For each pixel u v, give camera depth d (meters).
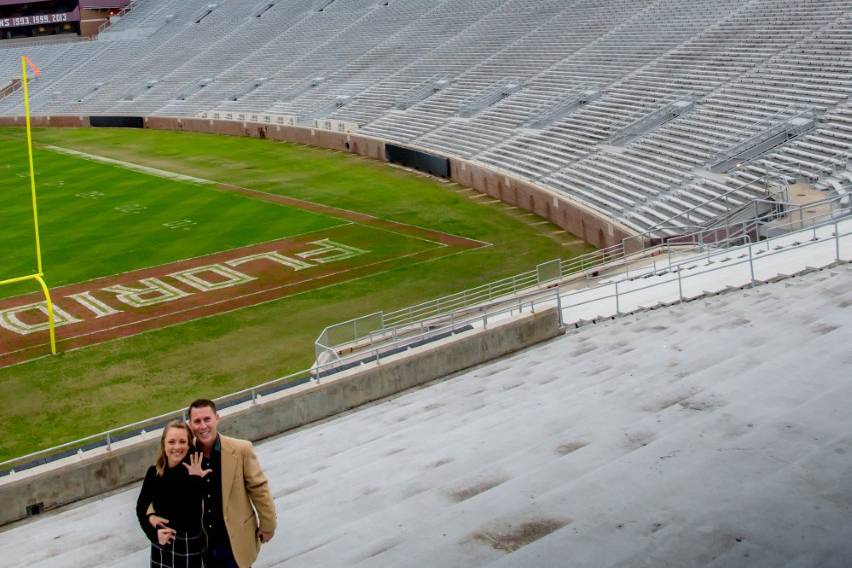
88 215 43.44
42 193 49.41
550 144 44.75
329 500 8.78
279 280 31.47
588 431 8.81
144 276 32.72
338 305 28.38
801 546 5.04
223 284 31.27
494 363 16.97
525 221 39.00
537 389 12.78
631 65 49.78
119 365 24.03
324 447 12.74
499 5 70.38
